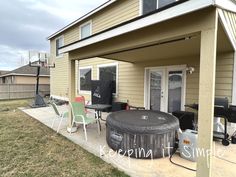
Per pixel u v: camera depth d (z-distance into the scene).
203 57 2.30
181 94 6.13
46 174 2.90
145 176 2.78
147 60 7.05
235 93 4.97
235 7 2.61
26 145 4.15
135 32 3.16
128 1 7.65
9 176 2.83
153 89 7.11
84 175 2.88
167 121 3.81
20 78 21.64
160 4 6.41
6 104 11.99
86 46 4.50
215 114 4.23
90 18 9.94
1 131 5.28
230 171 2.89
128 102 8.00
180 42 3.84
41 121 6.55
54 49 13.83
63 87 12.62
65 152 3.77
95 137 4.64
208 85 2.28
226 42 4.08
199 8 2.15
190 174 2.83
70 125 5.11
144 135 3.44
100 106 5.68
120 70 8.38
